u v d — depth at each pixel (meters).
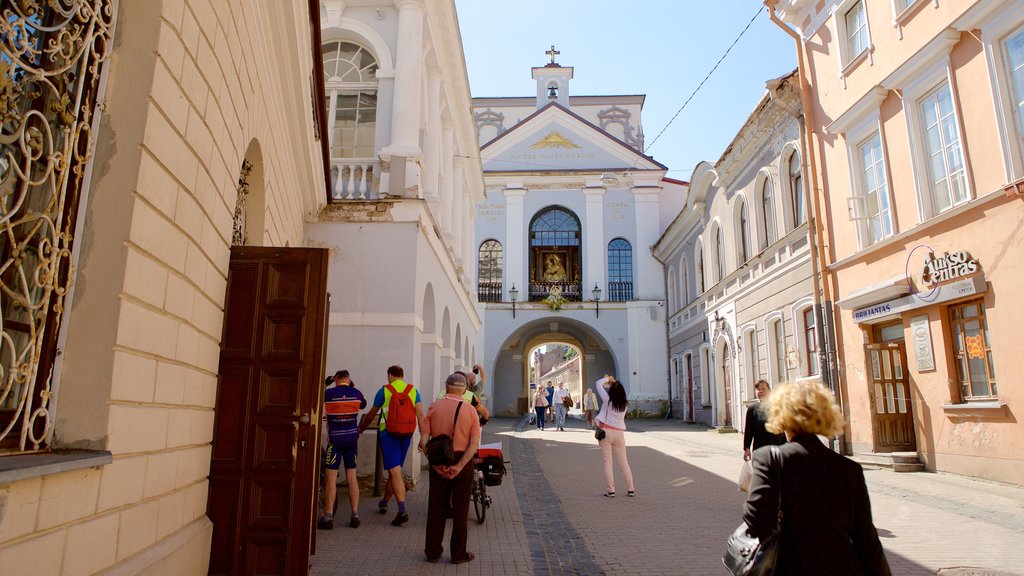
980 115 10.20
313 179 9.85
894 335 12.75
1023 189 9.25
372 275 10.41
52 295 3.05
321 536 6.90
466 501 6.05
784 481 2.66
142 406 3.61
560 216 36.53
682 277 30.20
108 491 3.26
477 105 42.78
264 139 6.81
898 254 12.14
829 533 2.57
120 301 3.26
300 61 7.58
